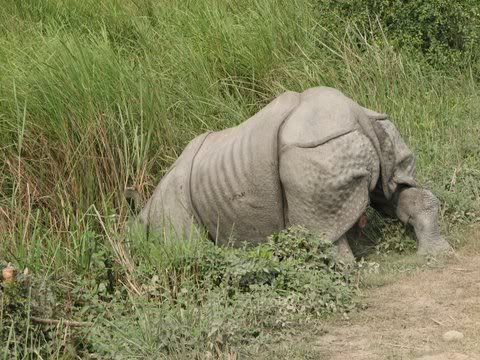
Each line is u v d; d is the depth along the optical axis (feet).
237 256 39.40
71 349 33.65
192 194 43.29
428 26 60.85
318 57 60.08
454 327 34.27
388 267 40.68
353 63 58.65
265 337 33.76
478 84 62.03
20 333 33.65
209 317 34.06
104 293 37.70
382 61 58.03
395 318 35.53
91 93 48.67
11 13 64.85
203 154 43.88
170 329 33.40
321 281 37.29
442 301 36.73
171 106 53.01
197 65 57.57
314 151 39.75
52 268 39.09
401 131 53.52
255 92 58.08
